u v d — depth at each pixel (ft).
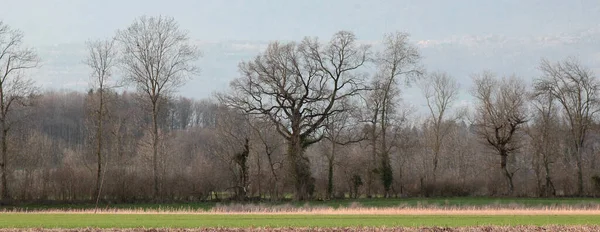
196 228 296.10
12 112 535.19
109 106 574.56
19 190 524.52
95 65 540.93
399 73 638.12
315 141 581.94
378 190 629.10
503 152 650.02
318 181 600.39
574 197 617.62
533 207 493.77
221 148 592.19
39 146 572.92
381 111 638.12
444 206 506.07
